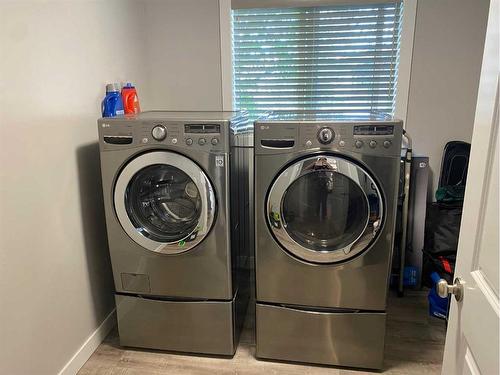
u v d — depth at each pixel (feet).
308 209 5.90
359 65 8.08
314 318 5.85
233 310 6.11
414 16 7.55
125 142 5.54
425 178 7.75
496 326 2.25
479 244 2.64
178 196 6.07
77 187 5.88
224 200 5.54
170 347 6.35
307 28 8.02
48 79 5.15
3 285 4.43
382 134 5.10
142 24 8.25
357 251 5.49
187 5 8.20
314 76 8.30
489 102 2.55
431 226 7.91
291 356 6.10
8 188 4.47
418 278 8.01
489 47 2.59
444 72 7.75
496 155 2.39
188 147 5.41
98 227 6.51
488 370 2.35
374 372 5.86
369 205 5.30
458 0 7.38
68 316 5.70
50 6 5.17
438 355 6.16
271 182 5.43
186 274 5.95
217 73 8.48
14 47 4.53
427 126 8.07
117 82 7.17
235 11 8.13
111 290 7.00
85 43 6.06
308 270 5.68
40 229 5.04
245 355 6.29
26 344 4.83
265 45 8.27
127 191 5.77
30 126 4.82
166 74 8.66
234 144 5.77
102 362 6.14
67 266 5.65
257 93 8.59
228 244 5.73
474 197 2.76
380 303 5.66
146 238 5.86
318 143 5.21
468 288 2.80
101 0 6.52
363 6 7.70
